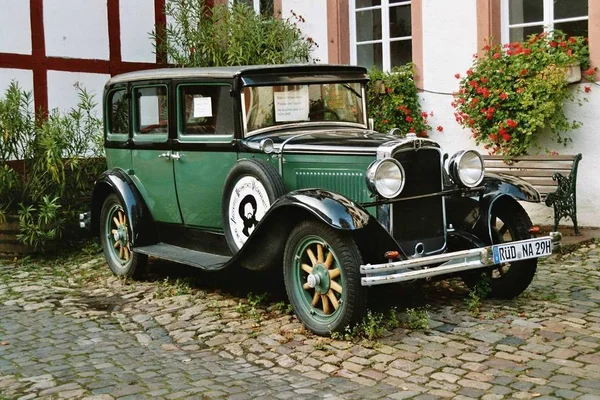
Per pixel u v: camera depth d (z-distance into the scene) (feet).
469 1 30.48
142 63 36.22
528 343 15.93
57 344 17.35
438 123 31.89
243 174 19.13
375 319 17.42
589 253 24.23
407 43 33.42
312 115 20.86
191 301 20.53
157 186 22.74
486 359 15.11
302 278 17.56
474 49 30.53
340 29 34.99
